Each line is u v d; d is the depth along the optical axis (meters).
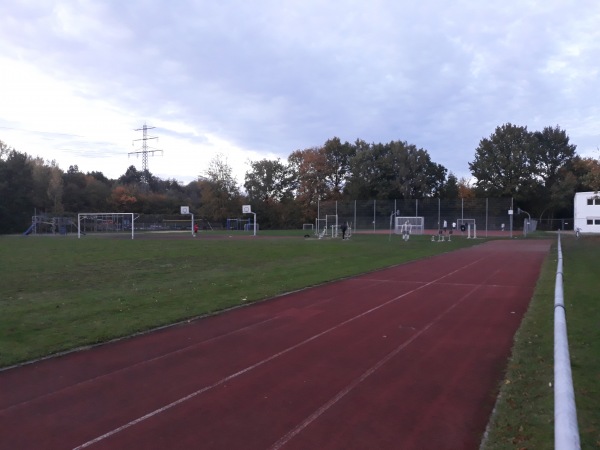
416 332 9.98
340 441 5.20
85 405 6.30
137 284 16.16
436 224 61.81
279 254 27.86
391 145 84.31
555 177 94.75
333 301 13.52
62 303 12.80
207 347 8.98
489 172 82.56
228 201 90.31
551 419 5.52
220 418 5.84
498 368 7.65
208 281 16.77
